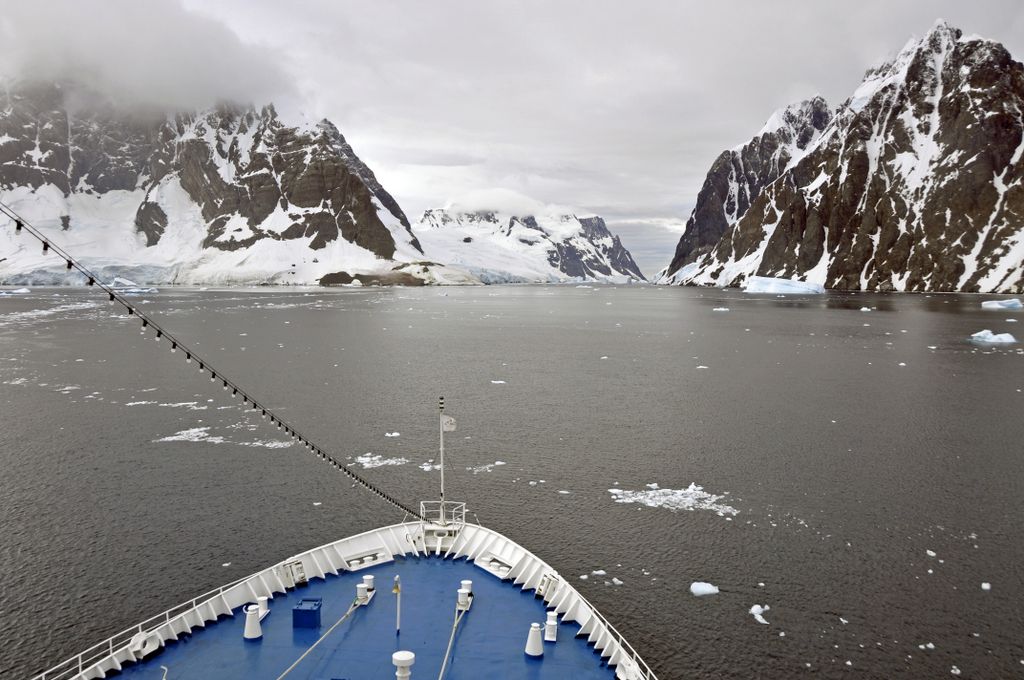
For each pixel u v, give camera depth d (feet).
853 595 99.30
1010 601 97.50
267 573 81.82
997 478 147.74
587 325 505.66
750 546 114.73
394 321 529.04
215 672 66.95
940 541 116.88
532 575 83.76
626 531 120.78
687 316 591.37
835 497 137.28
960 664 83.76
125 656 68.85
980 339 384.47
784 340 396.37
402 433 185.06
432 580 84.64
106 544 115.03
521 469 154.81
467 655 69.97
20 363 291.79
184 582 102.32
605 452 167.73
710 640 87.92
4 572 105.19
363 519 125.90
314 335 417.69
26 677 80.12
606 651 70.44
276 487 142.10
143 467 154.20
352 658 69.00
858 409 212.84
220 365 295.69
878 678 81.15
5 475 148.56
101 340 370.53
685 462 159.63
